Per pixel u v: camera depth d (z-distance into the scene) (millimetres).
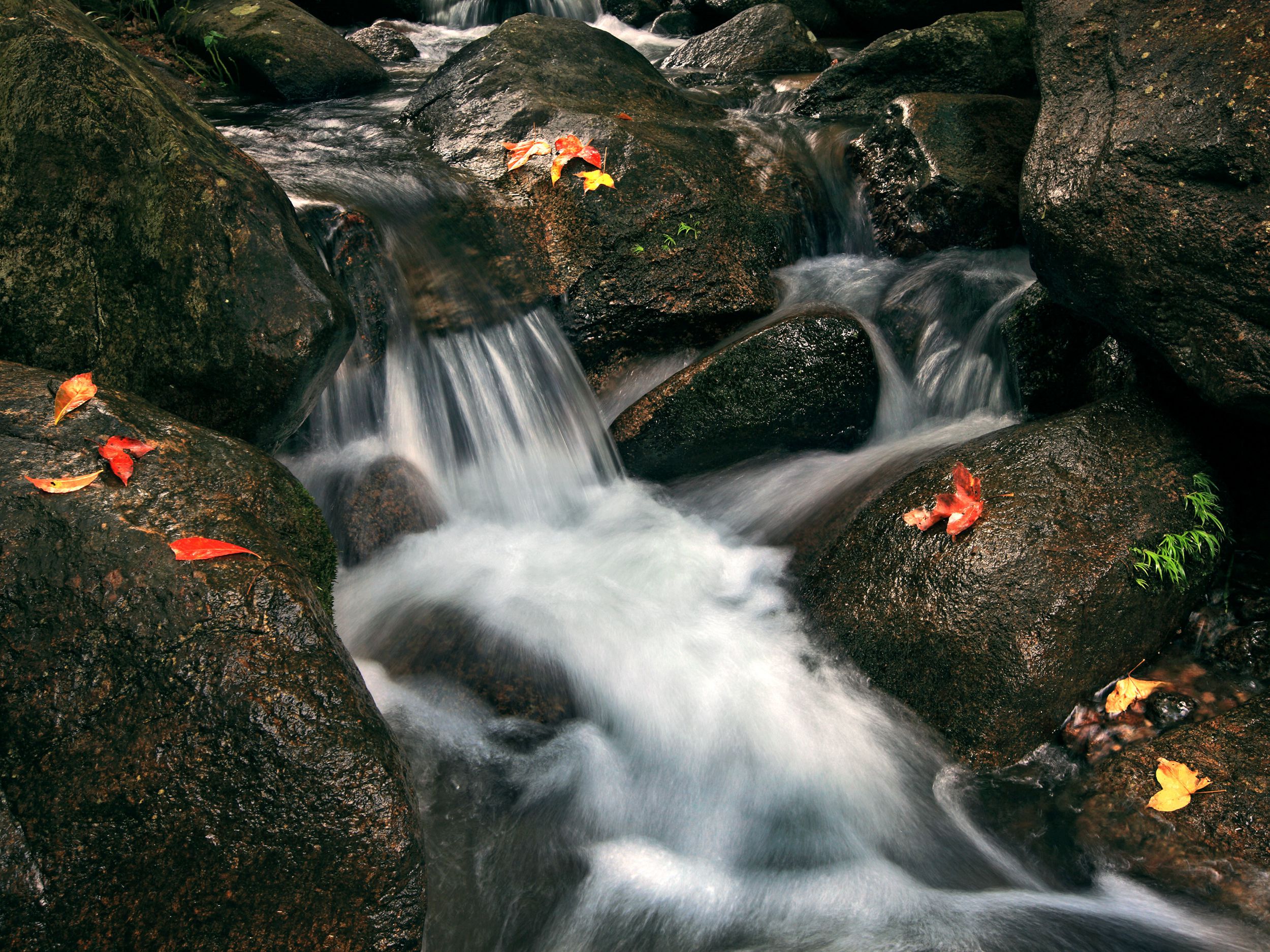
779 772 3254
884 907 2797
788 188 5684
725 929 2752
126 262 3521
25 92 3463
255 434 3637
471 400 4621
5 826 2191
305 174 4992
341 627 3693
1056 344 4504
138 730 2312
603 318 4875
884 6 8578
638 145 5199
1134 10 3682
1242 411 3248
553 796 3131
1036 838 2934
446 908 2764
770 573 4074
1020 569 3295
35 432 2762
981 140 5504
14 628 2395
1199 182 3246
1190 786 2832
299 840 2314
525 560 4242
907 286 5262
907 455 4438
